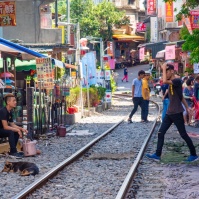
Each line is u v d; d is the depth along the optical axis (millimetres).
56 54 48938
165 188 13734
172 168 16547
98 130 28469
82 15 87500
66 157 18891
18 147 20156
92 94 40719
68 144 22516
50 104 26812
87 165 17266
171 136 25016
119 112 42469
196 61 27969
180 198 12547
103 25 90562
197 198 12531
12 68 33531
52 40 48750
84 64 42438
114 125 29859
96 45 87625
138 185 14008
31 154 18953
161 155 19062
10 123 19172
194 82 29547
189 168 16516
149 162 17594
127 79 90125
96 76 47125
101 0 106375
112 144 22531
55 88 28328
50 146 21891
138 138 24562
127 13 111125
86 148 20469
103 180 14727
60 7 82062
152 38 81312
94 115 38969
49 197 12680
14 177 15094
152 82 72062
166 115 17828
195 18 31219
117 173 15758
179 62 58312
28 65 34844
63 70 41062
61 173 15773
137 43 111500
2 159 18375
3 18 28953
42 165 17078
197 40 27781
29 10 48531
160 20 82125
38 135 24125
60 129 25359
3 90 22609
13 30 48625
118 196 12102
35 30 48625
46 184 14141
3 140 20422
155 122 30844
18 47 27000
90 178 15016
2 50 26641
